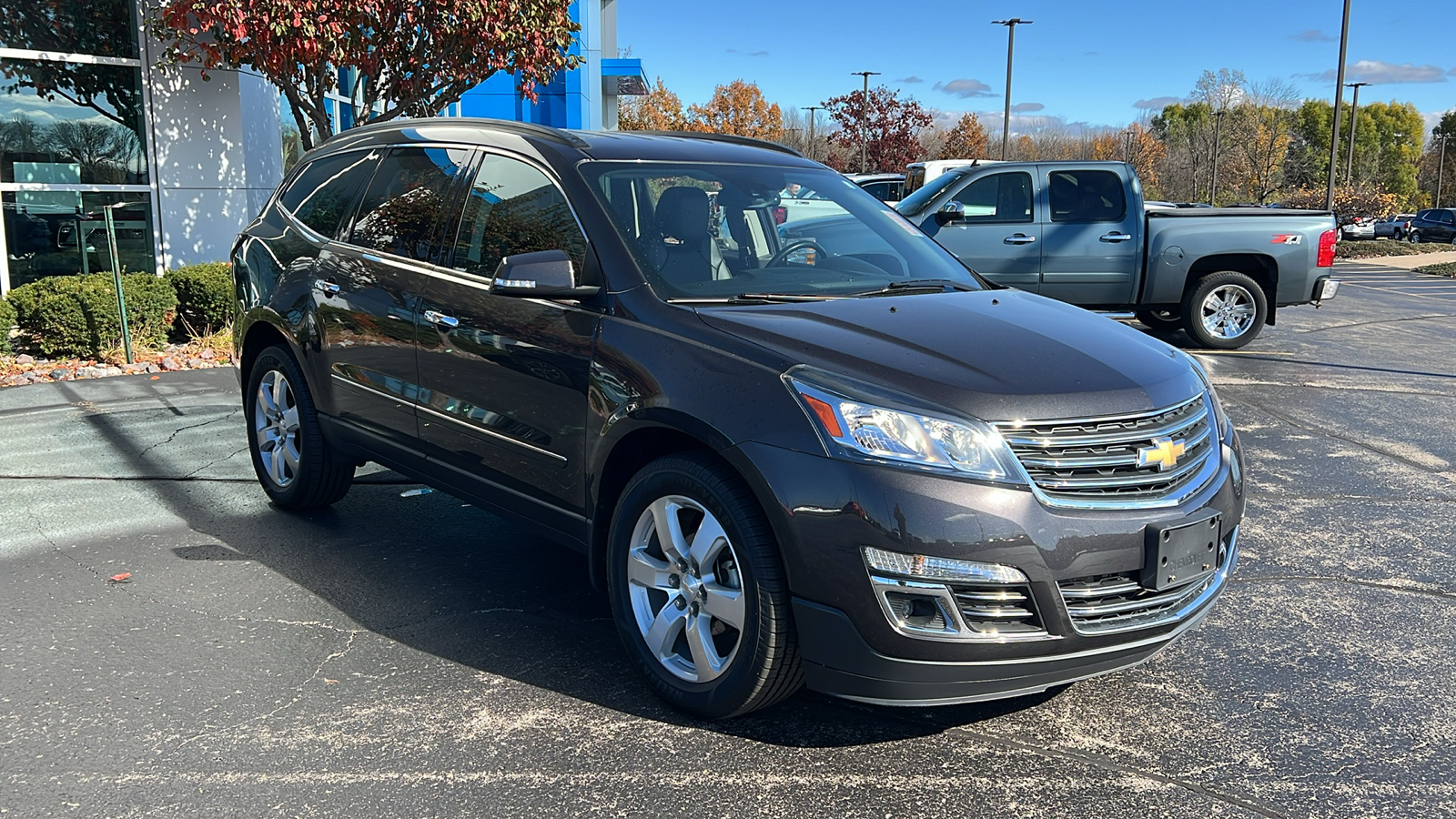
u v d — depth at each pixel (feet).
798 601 9.59
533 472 12.35
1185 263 35.81
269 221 17.71
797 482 9.43
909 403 9.41
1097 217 35.78
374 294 14.62
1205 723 10.87
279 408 17.22
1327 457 22.12
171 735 10.25
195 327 34.32
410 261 14.25
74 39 35.19
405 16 33.32
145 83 36.65
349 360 15.20
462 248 13.61
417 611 13.43
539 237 12.66
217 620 13.05
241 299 17.58
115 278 30.25
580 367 11.55
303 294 16.06
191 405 25.40
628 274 11.66
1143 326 41.73
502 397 12.61
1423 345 39.63
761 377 9.96
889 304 11.76
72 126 35.45
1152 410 9.95
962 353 10.23
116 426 23.26
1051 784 9.67
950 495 9.14
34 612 13.19
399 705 10.96
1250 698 11.43
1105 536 9.45
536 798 9.30
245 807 9.05
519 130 13.84
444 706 10.95
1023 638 9.31
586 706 11.02
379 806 9.12
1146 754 10.23
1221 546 10.69
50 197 35.17
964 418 9.33
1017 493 9.24
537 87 84.89
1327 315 50.39
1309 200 155.43
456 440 13.44
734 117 181.57
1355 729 10.77
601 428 11.25
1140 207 35.83
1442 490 19.69
